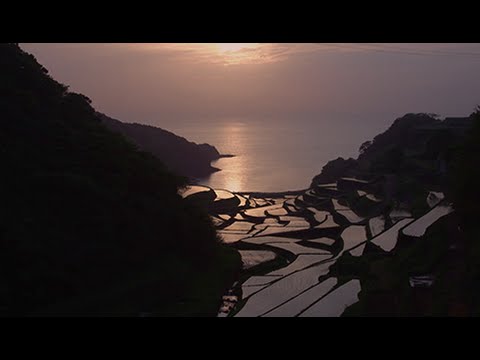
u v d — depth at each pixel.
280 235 74.81
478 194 47.72
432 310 39.53
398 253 56.75
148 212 52.22
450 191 56.72
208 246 58.44
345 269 56.44
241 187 127.75
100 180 51.09
